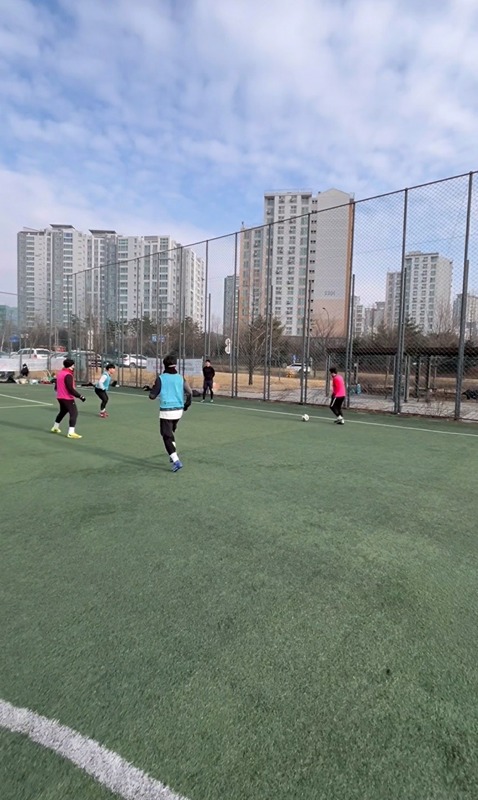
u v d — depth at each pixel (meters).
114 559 3.76
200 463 7.20
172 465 6.89
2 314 35.34
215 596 3.18
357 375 23.56
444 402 19.05
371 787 1.76
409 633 2.77
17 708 2.13
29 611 2.97
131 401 17.00
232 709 2.14
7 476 6.32
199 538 4.21
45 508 5.00
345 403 16.03
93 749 1.92
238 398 19.12
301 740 1.97
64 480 6.13
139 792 1.74
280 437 9.80
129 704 2.17
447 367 25.03
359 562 3.75
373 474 6.66
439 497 5.55
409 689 2.29
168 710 2.13
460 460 7.71
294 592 3.25
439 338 19.12
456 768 1.85
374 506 5.18
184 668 2.43
